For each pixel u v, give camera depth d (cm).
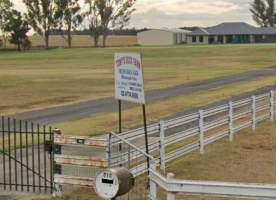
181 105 3159
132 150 1373
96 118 2667
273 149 1872
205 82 4822
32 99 3588
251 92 3891
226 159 1702
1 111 2966
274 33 15612
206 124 1830
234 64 7425
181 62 7938
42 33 14800
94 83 4822
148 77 5409
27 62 8475
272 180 1446
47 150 1234
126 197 1187
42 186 1256
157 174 878
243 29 15962
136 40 18525
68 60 8781
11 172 1441
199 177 1467
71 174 1295
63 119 2650
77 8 15012
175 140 1583
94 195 1209
